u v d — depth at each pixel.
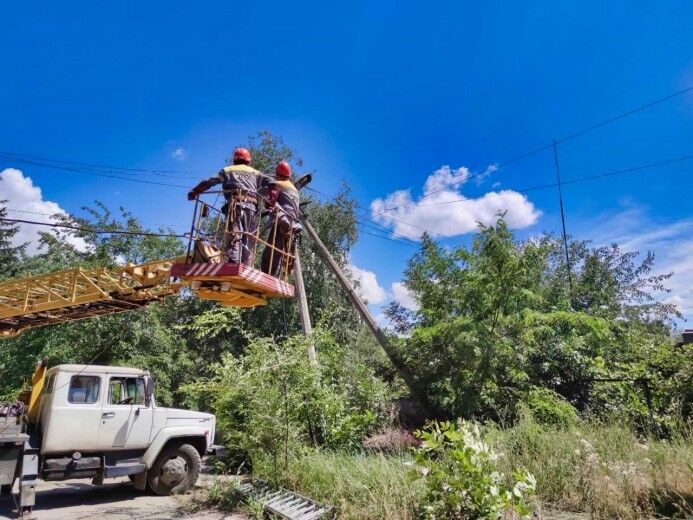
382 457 8.06
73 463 8.76
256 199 6.36
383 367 17.33
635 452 7.55
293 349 9.62
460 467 5.66
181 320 20.00
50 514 8.02
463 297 12.11
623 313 16.89
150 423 9.59
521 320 11.75
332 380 12.61
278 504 7.38
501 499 5.46
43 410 8.91
